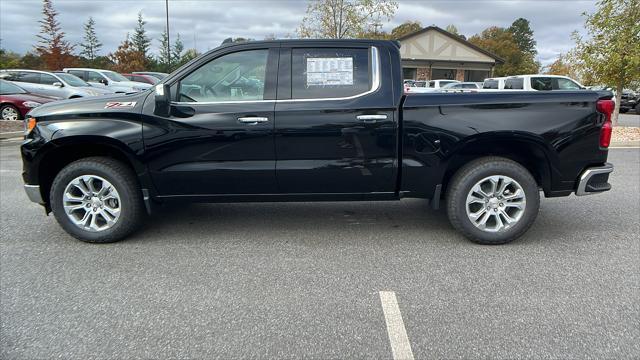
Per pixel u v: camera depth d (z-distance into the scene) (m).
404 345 2.61
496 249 4.05
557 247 4.09
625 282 3.37
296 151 3.99
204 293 3.24
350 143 3.98
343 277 3.49
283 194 4.15
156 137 3.97
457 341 2.64
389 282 3.40
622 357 2.48
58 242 4.27
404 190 4.12
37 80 15.02
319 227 4.71
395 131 3.98
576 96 3.95
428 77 38.25
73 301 3.12
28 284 3.39
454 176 4.11
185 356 2.52
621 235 4.39
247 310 3.00
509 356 2.50
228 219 5.00
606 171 4.05
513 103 3.91
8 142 11.05
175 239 4.36
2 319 2.89
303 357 2.50
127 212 4.14
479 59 38.03
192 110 3.96
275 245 4.19
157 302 3.11
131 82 19.31
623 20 11.48
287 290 3.28
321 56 4.02
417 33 37.31
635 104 22.30
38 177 4.16
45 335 2.72
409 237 4.39
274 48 4.05
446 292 3.23
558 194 4.14
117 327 2.80
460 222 4.08
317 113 3.93
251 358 2.50
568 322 2.83
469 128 3.91
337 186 4.11
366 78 4.02
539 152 4.01
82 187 4.12
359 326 2.80
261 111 3.94
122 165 4.16
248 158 4.01
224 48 4.05
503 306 3.03
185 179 4.06
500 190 4.04
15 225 4.77
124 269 3.66
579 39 12.80
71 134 3.94
